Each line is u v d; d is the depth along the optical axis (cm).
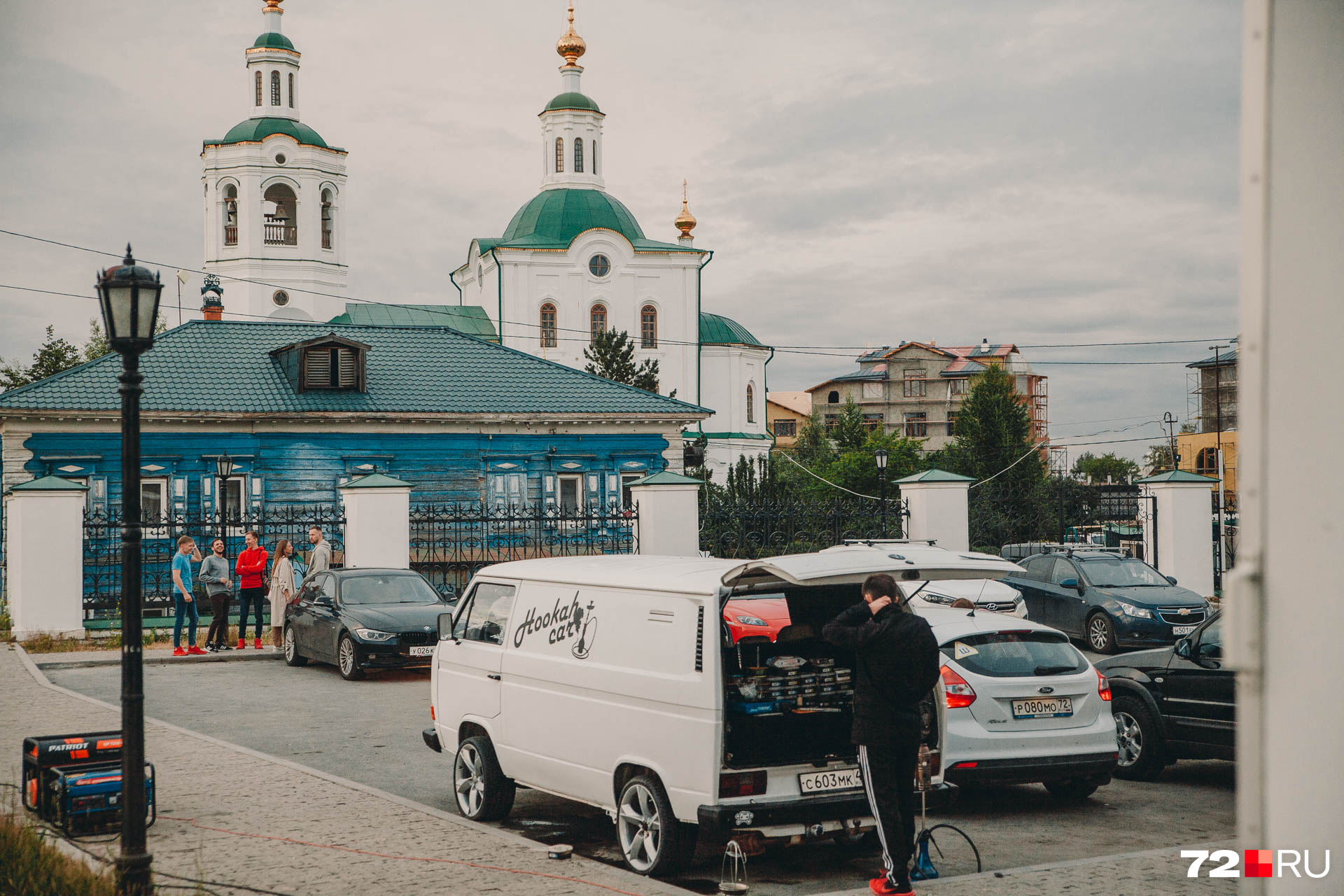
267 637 2059
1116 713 1011
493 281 6169
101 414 2678
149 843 720
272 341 3147
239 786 875
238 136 5547
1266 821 255
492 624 848
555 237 6178
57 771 754
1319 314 260
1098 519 2953
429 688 1505
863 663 632
